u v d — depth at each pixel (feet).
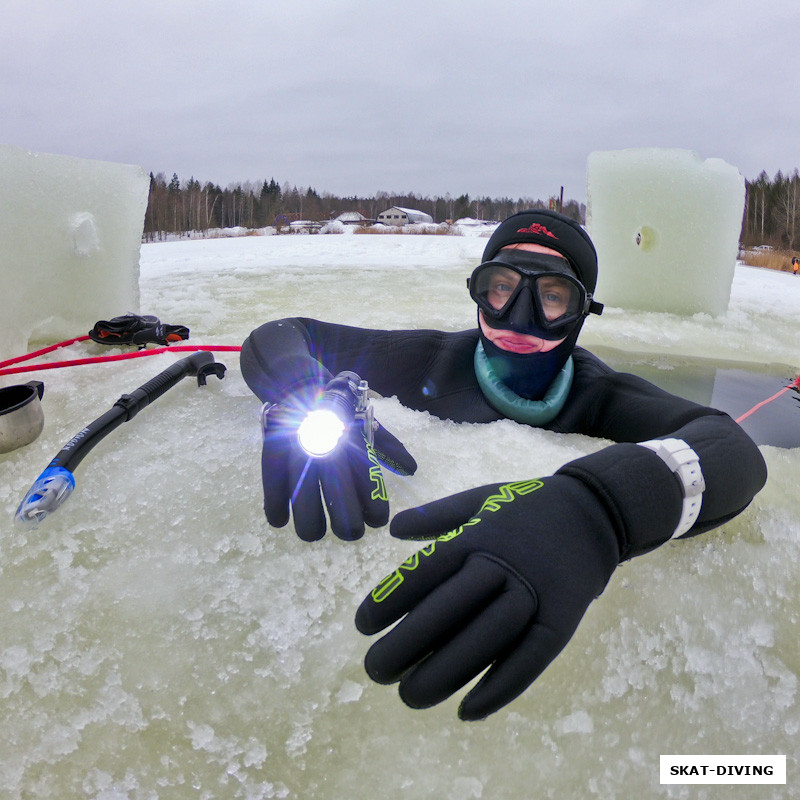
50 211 3.67
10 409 2.34
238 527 1.92
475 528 1.37
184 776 1.29
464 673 1.17
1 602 1.67
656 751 1.36
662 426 2.19
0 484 2.18
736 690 1.48
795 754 1.36
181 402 2.85
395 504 2.00
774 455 2.64
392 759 1.33
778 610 1.69
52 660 1.51
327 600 1.66
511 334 2.43
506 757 1.34
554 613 1.23
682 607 1.67
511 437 2.46
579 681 1.48
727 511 1.76
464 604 1.23
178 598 1.68
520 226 2.48
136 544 1.87
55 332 3.97
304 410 2.03
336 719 1.39
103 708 1.41
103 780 1.28
